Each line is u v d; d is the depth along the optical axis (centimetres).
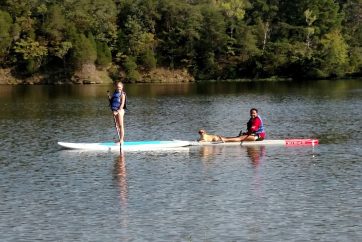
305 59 16738
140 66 16488
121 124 4241
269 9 18788
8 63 15438
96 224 2580
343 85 13475
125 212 2745
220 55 17275
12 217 2681
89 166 3738
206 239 2394
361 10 19175
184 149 4309
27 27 15525
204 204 2864
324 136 5025
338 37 17425
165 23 17225
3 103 8688
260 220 2620
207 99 9350
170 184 3259
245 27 17100
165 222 2600
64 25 15600
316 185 3222
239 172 3550
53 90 12150
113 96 4244
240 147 4384
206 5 17462
